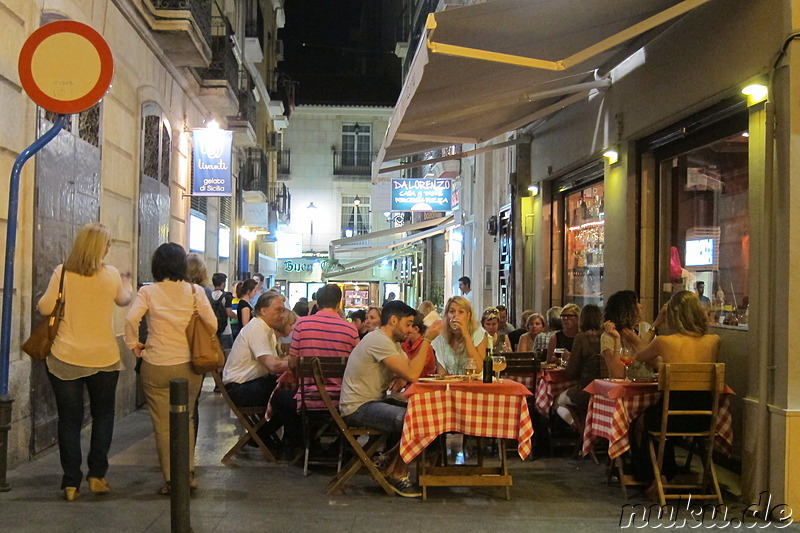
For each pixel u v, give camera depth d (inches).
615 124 324.8
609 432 222.1
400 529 188.1
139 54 386.9
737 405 237.9
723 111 242.5
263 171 1018.7
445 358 269.1
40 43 202.7
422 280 1118.4
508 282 497.4
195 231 561.6
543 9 208.7
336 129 1589.6
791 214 197.0
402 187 776.3
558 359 296.8
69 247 285.3
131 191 374.3
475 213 666.2
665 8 237.5
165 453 214.7
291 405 260.8
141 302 213.2
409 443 209.9
